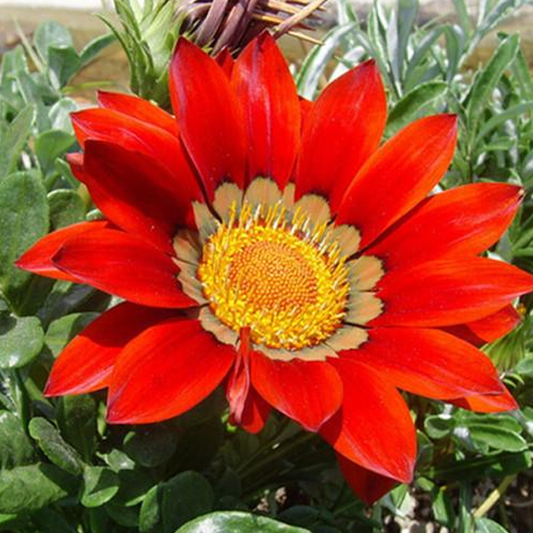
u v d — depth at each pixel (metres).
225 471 0.17
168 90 0.17
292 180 0.16
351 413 0.13
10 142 0.16
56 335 0.15
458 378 0.13
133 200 0.14
